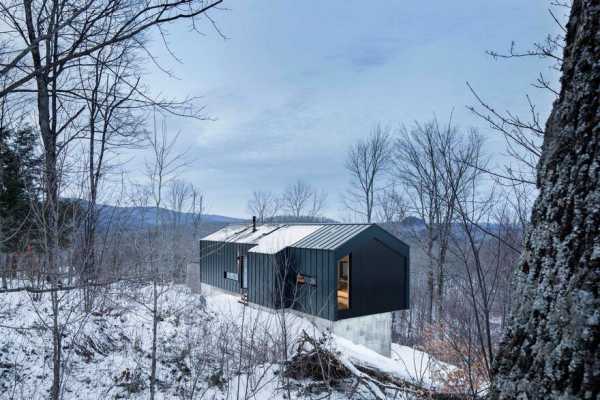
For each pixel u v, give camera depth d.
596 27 1.22
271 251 12.22
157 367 6.63
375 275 12.22
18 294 7.02
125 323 7.66
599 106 1.15
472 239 2.73
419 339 12.59
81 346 6.37
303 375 6.23
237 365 6.86
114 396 5.59
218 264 16.00
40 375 5.49
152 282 5.68
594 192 1.09
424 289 17.59
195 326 8.32
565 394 1.01
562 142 1.25
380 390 5.89
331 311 10.80
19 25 4.81
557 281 1.12
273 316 10.02
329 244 11.49
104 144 7.36
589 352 0.98
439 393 5.12
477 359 3.69
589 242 1.06
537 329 1.15
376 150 28.16
